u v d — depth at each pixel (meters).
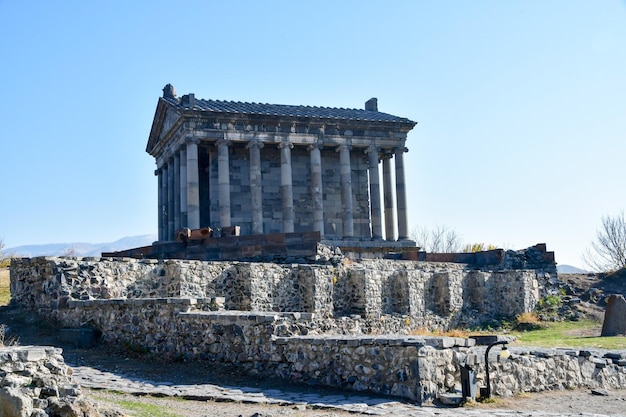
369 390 17.16
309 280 31.23
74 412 11.59
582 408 17.36
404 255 43.53
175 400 15.81
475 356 17.78
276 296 30.19
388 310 34.31
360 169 62.78
